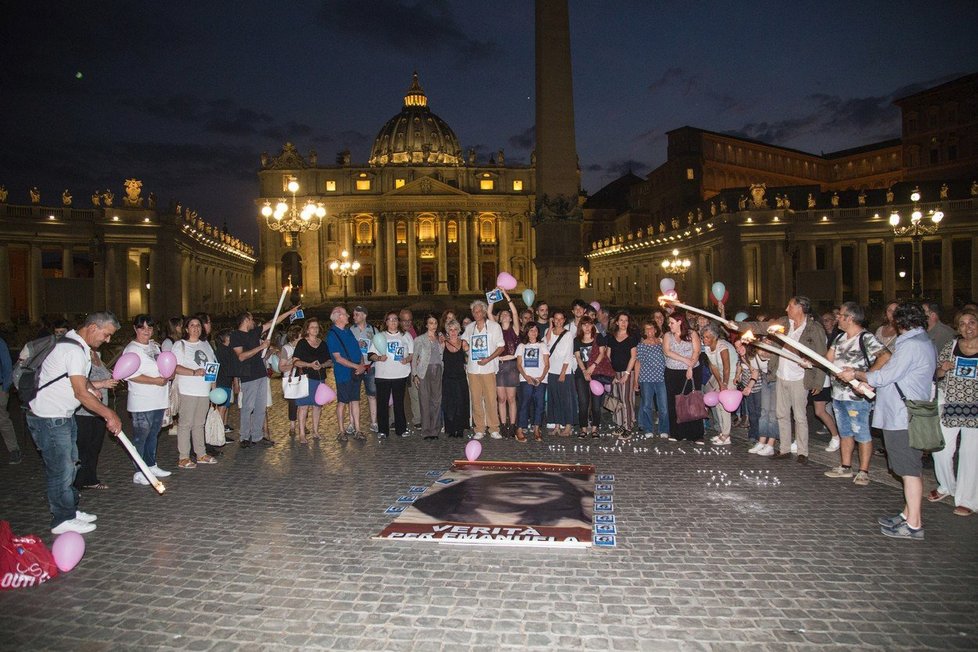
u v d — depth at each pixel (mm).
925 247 59750
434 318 12008
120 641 4684
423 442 11594
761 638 4605
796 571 5676
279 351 13656
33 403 6727
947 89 63938
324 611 5059
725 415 11086
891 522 6625
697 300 66500
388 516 7254
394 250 99812
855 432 8391
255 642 4633
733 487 8297
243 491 8375
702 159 76062
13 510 7770
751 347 10523
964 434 7031
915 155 67688
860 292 54375
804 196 60938
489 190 104062
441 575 5684
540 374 11547
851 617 4875
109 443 11734
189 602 5246
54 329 10406
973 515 7039
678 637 4625
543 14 23250
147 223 58156
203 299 77250
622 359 11906
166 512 7512
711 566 5801
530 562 5945
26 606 5215
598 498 7840
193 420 9844
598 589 5375
